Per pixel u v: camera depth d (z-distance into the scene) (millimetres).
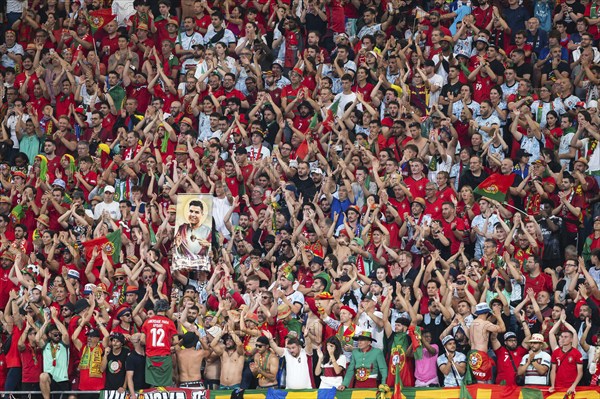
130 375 83000
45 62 116000
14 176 103250
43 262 95562
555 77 107062
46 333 85812
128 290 89125
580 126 98438
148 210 97688
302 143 102438
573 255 89312
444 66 109188
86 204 102688
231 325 84250
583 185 94875
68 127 108688
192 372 83312
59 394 84500
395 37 115125
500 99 104375
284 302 85500
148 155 102625
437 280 84312
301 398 80375
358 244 91188
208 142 101438
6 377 86062
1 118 112875
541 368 79438
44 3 122938
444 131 99875
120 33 117500
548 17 113375
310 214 93250
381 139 101625
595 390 77812
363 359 80938
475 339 80188
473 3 117438
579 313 82438
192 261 90812
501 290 85688
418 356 80875
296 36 114312
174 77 113938
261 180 99375
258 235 95688
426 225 91750
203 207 91688
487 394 78312
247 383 83000
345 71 110625
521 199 96375
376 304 84688
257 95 108812
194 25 116875
